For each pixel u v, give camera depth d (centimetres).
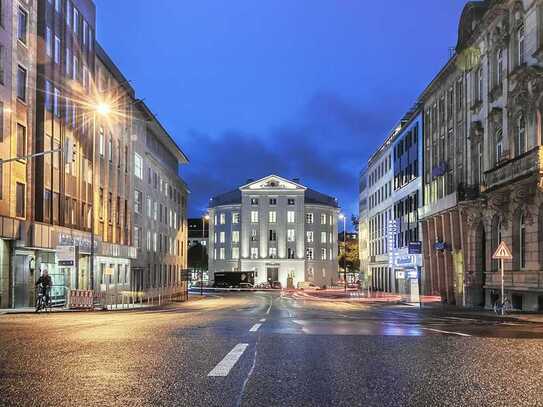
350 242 14450
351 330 1420
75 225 4025
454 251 4222
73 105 4009
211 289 10469
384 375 736
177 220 7900
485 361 857
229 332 1318
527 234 2859
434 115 5028
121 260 5112
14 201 3161
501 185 2933
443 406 566
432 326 1652
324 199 12888
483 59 3641
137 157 5728
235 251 12219
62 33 3841
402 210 6406
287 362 838
